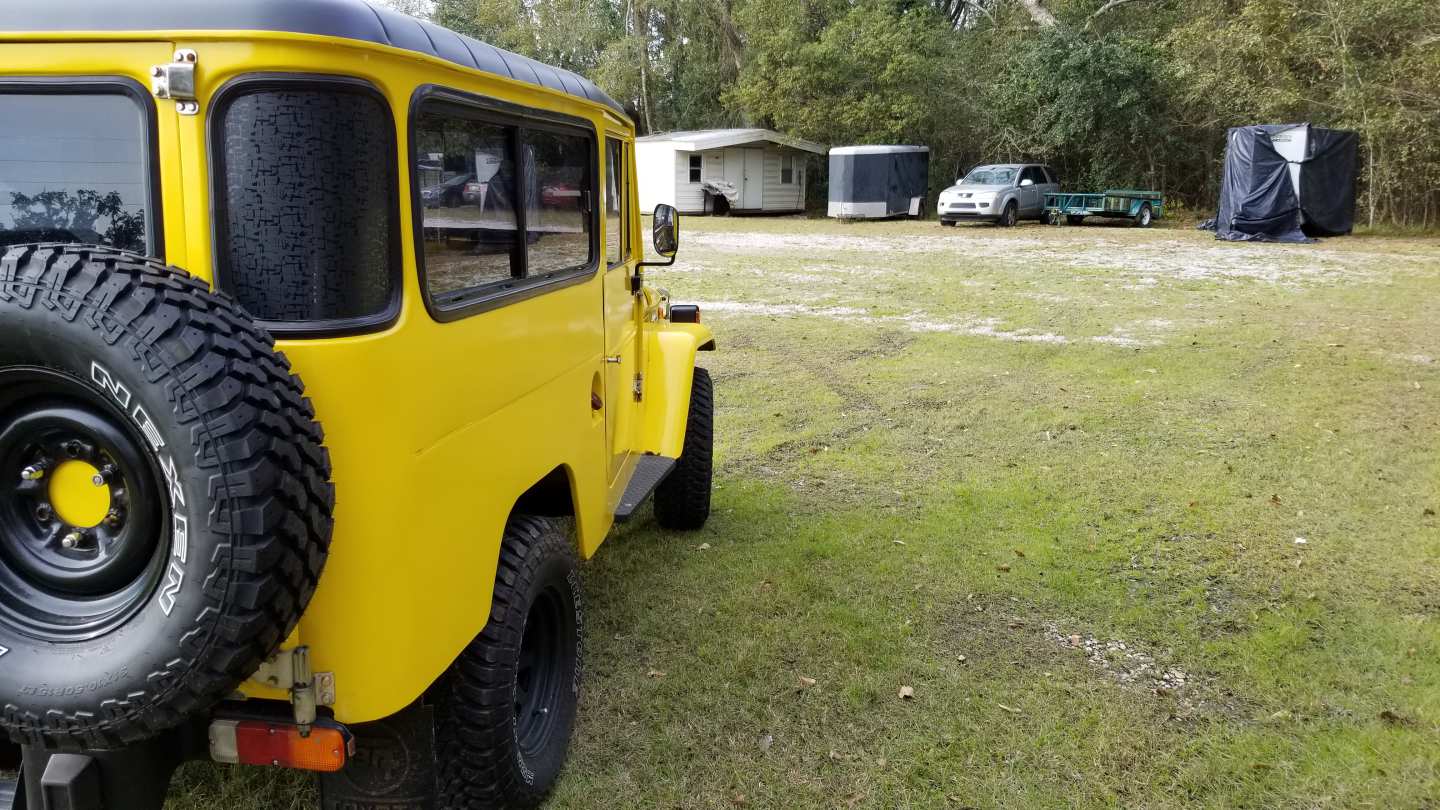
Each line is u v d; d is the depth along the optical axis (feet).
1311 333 35.78
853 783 10.36
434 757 8.08
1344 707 11.87
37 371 5.81
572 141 10.71
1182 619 14.12
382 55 6.61
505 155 8.85
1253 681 12.49
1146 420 24.52
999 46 105.60
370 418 6.64
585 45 131.23
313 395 6.45
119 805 6.75
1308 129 69.41
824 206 122.62
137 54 6.25
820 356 32.42
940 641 13.42
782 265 58.03
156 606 5.79
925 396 27.12
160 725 5.94
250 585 5.63
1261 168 70.69
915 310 41.63
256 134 6.27
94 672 5.86
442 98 7.45
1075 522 17.85
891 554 16.37
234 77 6.22
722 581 15.19
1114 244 70.08
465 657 8.52
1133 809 10.02
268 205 6.34
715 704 11.75
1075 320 38.99
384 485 6.76
